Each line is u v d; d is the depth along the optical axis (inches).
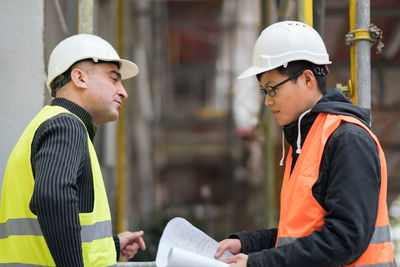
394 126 409.1
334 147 64.9
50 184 59.2
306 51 72.6
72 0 152.5
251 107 467.5
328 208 64.3
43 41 108.7
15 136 105.7
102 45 78.4
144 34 428.8
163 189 697.6
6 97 106.3
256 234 83.0
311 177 65.9
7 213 68.4
